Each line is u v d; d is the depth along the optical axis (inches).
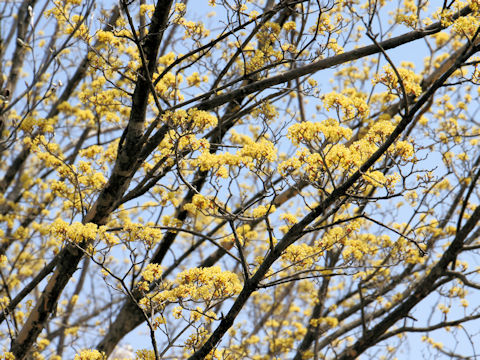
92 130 445.1
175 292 202.7
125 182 268.1
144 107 250.8
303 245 220.8
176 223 304.8
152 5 249.3
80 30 263.6
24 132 267.7
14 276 396.5
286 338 423.5
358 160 195.2
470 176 390.6
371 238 366.6
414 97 371.9
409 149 194.4
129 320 362.9
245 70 252.4
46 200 413.1
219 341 209.0
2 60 408.2
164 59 311.3
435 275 339.0
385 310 396.8
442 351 402.3
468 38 199.9
